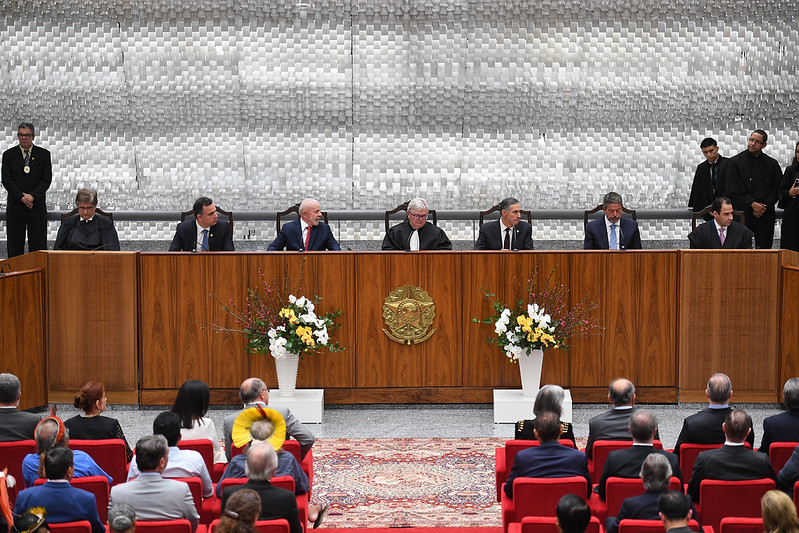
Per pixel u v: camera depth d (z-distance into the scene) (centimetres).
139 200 1498
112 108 1492
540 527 543
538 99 1493
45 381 1034
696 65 1489
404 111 1495
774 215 1368
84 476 630
